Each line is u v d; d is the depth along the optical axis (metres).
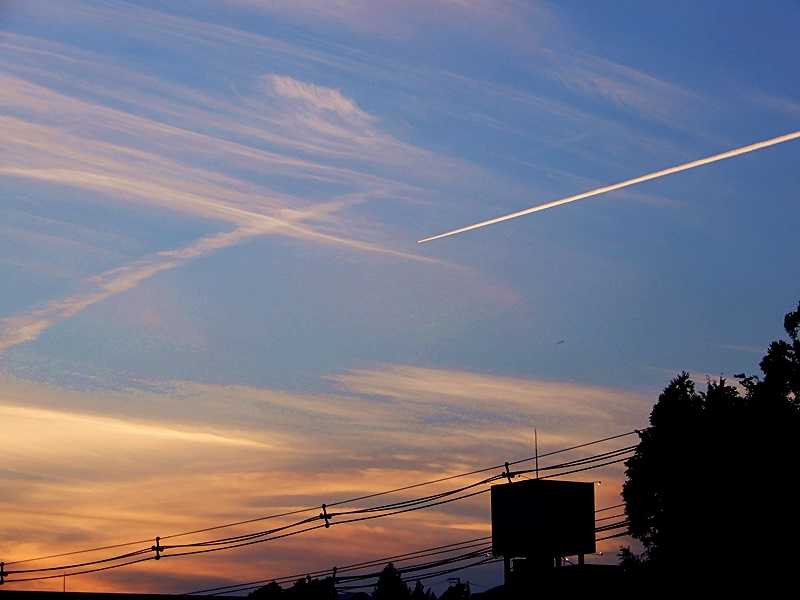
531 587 68.50
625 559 61.03
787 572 53.22
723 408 57.97
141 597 68.75
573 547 69.44
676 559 56.59
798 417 56.25
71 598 68.31
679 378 60.34
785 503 54.19
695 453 57.25
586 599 65.06
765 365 58.16
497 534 70.88
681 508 56.91
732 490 55.47
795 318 57.91
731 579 54.34
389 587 106.19
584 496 70.81
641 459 60.22
